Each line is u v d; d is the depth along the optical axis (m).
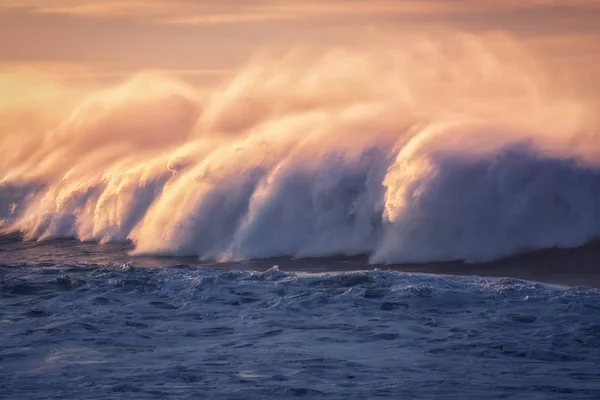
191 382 32.41
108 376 33.16
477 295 45.09
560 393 30.91
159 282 48.69
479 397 30.61
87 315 42.38
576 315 41.03
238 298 45.50
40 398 30.78
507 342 37.28
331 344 37.47
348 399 30.50
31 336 38.81
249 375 33.22
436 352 36.16
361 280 48.25
